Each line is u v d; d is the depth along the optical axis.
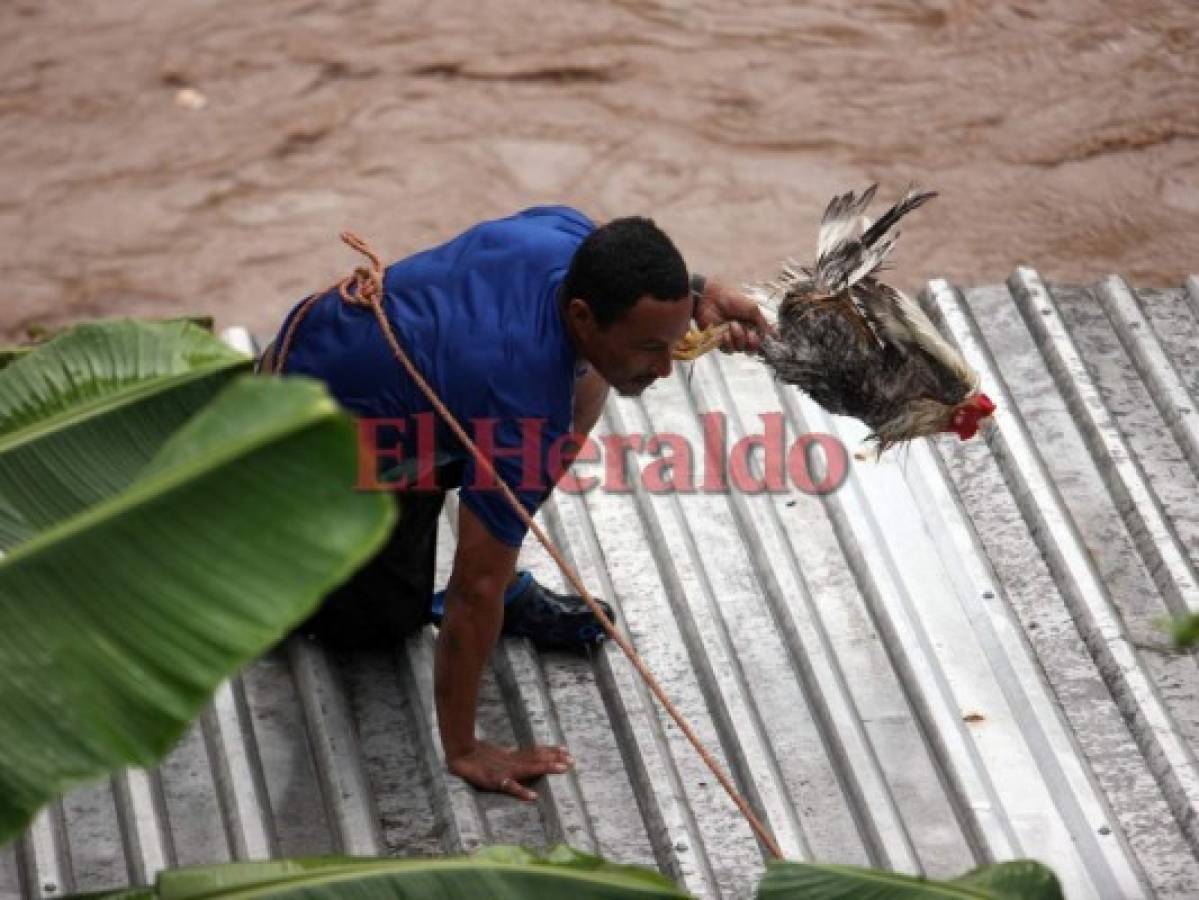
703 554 17.89
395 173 27.27
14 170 27.14
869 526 18.06
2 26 29.36
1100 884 15.26
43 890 14.66
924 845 15.58
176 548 10.11
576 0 30.30
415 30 29.56
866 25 30.19
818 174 27.67
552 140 27.88
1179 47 30.14
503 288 14.41
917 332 15.15
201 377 12.71
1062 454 19.19
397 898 11.49
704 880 15.16
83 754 10.09
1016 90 29.28
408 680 16.67
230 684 16.44
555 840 15.38
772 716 16.53
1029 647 17.22
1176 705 16.88
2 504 12.29
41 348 13.10
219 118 28.05
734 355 19.83
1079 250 26.86
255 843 15.16
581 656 17.06
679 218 26.84
